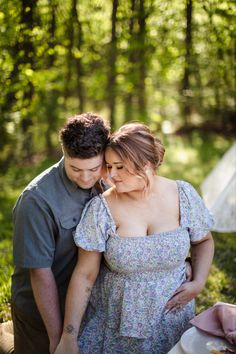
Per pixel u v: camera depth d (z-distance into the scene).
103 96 8.16
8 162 6.97
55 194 2.26
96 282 2.36
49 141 7.62
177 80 9.03
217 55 6.80
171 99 8.83
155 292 2.24
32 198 2.23
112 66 7.66
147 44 6.80
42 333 2.45
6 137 6.64
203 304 3.58
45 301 2.23
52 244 2.27
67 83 7.65
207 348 1.92
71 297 2.23
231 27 5.85
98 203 2.25
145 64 7.43
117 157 2.12
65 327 2.20
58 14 6.00
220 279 3.93
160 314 2.26
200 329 2.03
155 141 2.21
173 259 2.23
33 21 5.35
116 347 2.30
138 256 2.19
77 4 6.47
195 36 6.53
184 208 2.27
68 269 2.40
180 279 2.32
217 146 8.45
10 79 5.52
